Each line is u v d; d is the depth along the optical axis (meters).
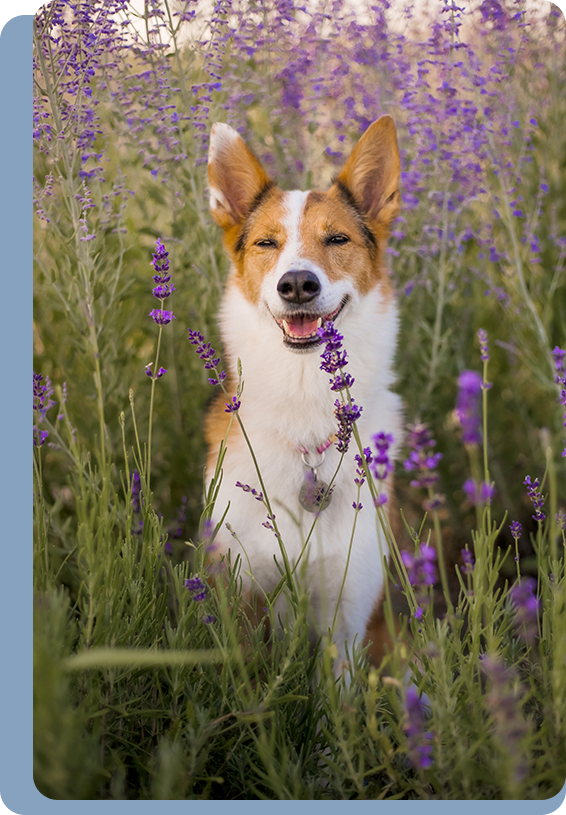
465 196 4.06
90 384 3.47
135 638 2.09
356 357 3.02
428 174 4.00
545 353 3.66
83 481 2.05
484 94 3.88
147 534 2.32
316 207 3.02
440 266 3.95
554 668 1.97
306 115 4.06
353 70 4.17
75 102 3.09
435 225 4.02
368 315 3.08
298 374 2.90
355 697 2.00
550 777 1.89
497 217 4.32
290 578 2.22
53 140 3.04
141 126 3.49
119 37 3.23
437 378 3.96
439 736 1.79
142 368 3.97
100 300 3.46
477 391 1.63
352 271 3.01
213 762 2.04
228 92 3.84
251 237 3.07
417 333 4.18
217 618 2.17
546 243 4.41
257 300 3.03
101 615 1.95
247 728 1.97
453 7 3.56
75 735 1.67
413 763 1.83
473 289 4.41
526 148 4.00
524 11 3.66
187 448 3.85
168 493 3.84
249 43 3.75
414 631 2.03
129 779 2.04
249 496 2.86
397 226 4.11
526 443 4.29
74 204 3.06
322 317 2.84
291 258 2.84
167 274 2.38
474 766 1.77
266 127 4.32
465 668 1.95
